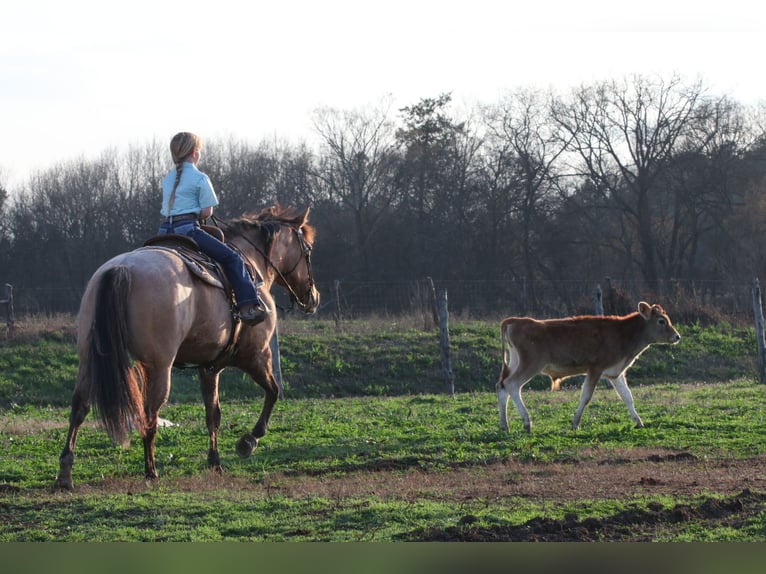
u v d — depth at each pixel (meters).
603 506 8.58
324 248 57.19
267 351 11.60
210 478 10.49
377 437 14.05
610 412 16.98
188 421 16.38
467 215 58.38
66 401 23.97
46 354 26.06
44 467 11.50
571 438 13.95
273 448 13.02
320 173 61.09
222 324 10.27
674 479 10.27
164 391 9.35
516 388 15.05
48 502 8.74
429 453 12.59
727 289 39.62
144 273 9.20
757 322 24.28
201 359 10.45
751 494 8.91
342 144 60.84
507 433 14.38
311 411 18.06
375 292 47.41
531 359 15.08
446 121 61.19
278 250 12.29
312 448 13.03
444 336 24.23
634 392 21.34
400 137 61.53
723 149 57.22
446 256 57.41
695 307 32.72
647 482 9.98
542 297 44.03
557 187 58.66
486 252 57.41
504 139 58.97
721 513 8.28
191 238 10.39
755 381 24.14
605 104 57.91
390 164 60.88
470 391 25.70
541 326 15.18
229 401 21.84
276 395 11.87
